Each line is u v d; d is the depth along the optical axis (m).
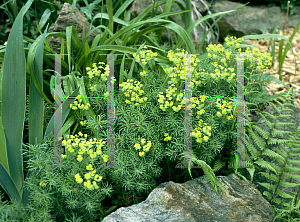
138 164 1.99
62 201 1.87
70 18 2.86
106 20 3.37
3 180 1.99
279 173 2.13
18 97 2.06
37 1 3.39
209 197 1.93
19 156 2.04
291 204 1.93
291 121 2.53
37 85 2.08
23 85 2.07
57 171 1.85
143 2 3.65
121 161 1.92
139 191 2.15
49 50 2.52
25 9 2.19
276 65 3.89
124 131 2.09
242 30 4.68
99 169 1.96
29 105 2.12
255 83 2.45
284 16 4.89
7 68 2.06
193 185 1.99
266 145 2.41
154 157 2.07
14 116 2.05
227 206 1.89
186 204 1.87
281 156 2.13
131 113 2.10
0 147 2.00
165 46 3.14
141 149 2.04
